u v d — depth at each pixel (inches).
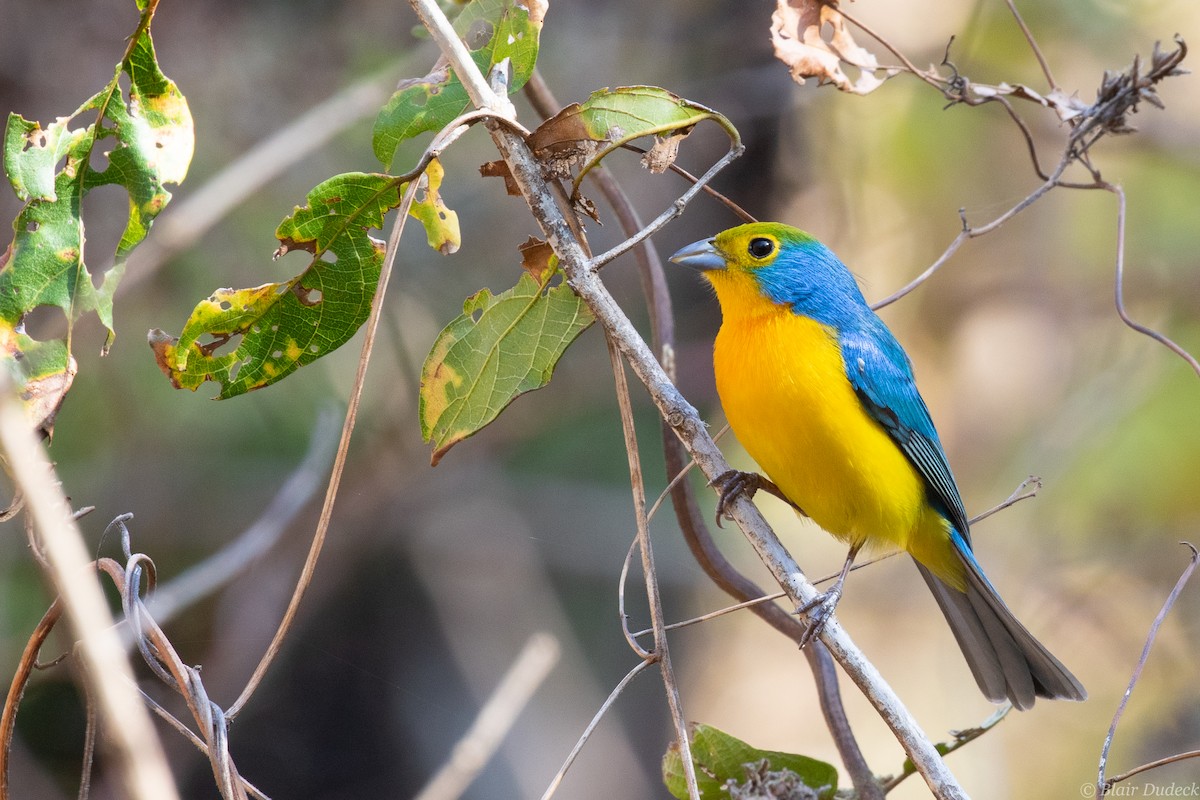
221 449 488.7
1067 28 573.3
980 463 591.2
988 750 538.9
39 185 205.8
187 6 468.4
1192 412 562.3
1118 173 613.0
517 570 563.2
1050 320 601.9
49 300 206.4
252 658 476.1
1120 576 565.6
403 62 449.1
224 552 368.5
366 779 507.5
